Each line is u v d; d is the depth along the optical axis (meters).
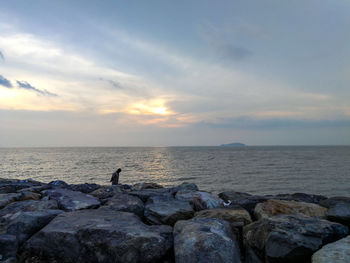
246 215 5.52
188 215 5.80
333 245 3.42
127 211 6.08
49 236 4.20
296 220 4.32
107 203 6.58
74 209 5.95
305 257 3.54
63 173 40.75
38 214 4.98
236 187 29.19
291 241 3.60
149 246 3.96
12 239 4.05
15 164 59.28
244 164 64.19
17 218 4.84
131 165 60.31
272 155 119.75
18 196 6.96
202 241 3.73
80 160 79.94
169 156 111.88
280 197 7.32
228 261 3.53
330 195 25.06
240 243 4.69
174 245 3.99
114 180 12.71
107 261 3.87
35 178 34.28
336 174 41.94
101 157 101.88
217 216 5.49
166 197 7.11
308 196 7.87
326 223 4.14
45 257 4.13
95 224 4.50
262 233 4.19
